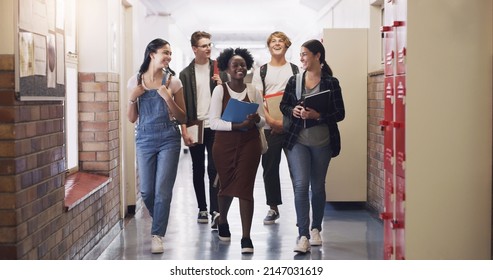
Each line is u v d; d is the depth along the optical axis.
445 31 3.88
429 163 3.91
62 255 4.53
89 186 5.52
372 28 7.73
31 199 3.90
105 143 6.34
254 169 5.43
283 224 6.87
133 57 7.75
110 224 6.22
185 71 6.63
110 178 6.27
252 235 6.30
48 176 4.23
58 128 4.49
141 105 5.48
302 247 5.44
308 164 5.41
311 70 5.37
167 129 5.44
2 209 3.65
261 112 5.67
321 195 5.62
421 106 3.90
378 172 7.18
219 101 5.43
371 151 7.57
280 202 6.88
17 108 3.70
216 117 5.41
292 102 5.44
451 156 3.92
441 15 3.88
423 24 3.88
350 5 9.82
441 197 3.93
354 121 7.77
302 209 5.45
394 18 4.16
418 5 3.87
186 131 6.58
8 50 3.66
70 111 6.09
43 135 4.15
